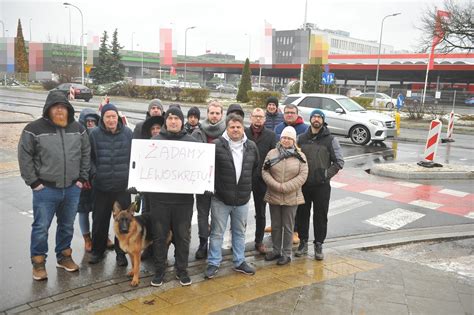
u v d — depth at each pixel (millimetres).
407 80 73750
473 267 5734
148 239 4934
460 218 7836
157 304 4340
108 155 5148
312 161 5547
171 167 4738
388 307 4320
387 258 5816
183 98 39969
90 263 5324
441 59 52594
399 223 7484
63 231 5062
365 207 8391
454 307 4355
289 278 5027
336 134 17156
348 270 5309
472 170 11344
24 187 8766
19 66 68875
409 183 10461
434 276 5172
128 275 5020
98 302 4379
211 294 4578
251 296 4531
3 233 6215
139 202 5406
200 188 4738
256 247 5938
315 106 17359
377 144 17062
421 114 28500
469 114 34094
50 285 4727
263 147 5734
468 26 27688
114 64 60375
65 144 4762
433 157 11664
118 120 5242
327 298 4496
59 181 4742
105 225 5320
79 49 62219
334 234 6871
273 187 5273
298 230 5906
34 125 4664
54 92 4730
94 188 5238
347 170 11898
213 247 5070
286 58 74000
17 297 4441
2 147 13055
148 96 42500
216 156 4922
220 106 5688
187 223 4824
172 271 5176
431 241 6703
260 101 33000
